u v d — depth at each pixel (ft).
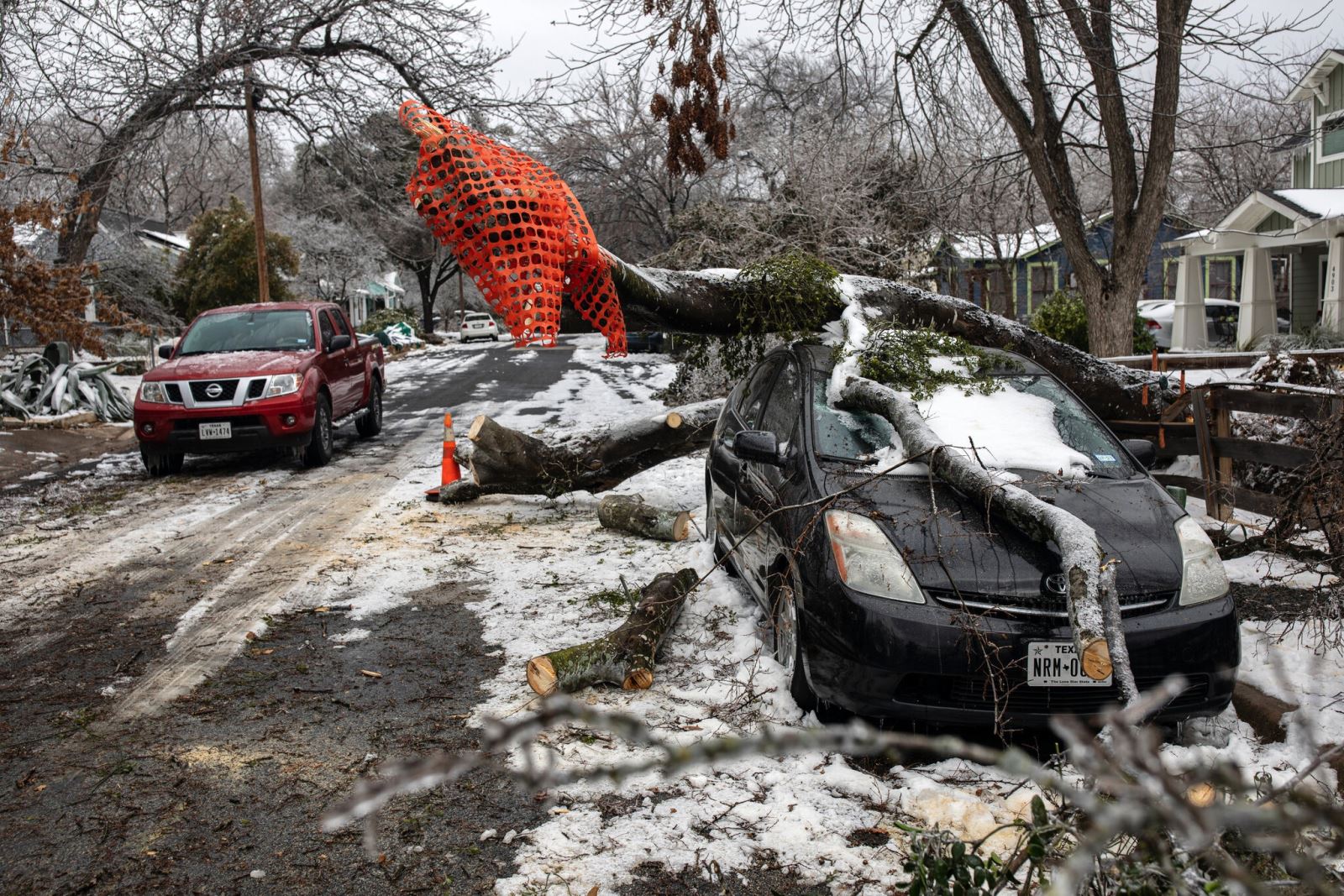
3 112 58.08
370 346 48.24
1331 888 4.46
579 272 23.07
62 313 55.42
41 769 13.69
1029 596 13.53
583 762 13.50
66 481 37.19
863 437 17.63
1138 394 28.12
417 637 18.93
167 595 22.04
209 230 129.18
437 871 11.02
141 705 15.90
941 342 20.30
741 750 4.65
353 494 33.22
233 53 67.51
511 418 52.60
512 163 21.99
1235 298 107.14
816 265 25.03
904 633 13.39
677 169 34.73
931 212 59.00
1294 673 15.39
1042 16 40.50
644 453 29.53
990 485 14.28
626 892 10.59
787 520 16.20
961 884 7.57
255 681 16.85
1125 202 43.34
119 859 11.38
